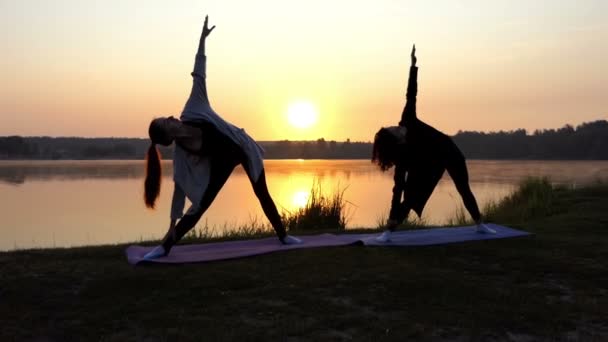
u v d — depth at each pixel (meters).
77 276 4.86
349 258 5.55
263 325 3.74
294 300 4.25
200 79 5.72
